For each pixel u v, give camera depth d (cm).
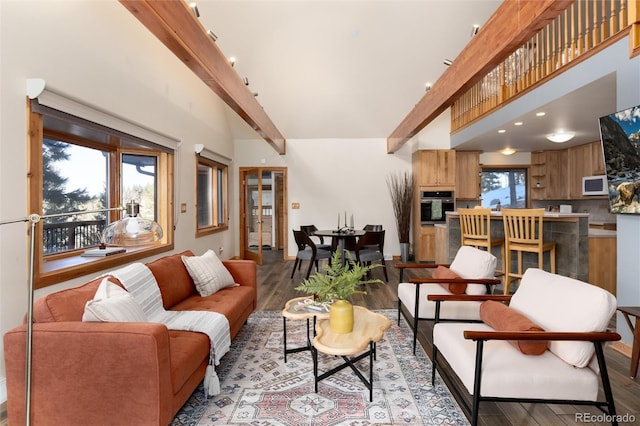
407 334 291
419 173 620
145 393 142
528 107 386
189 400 193
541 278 193
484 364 156
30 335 137
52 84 223
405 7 420
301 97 565
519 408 183
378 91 553
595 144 557
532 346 162
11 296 196
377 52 481
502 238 434
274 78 525
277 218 829
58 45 228
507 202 693
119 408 143
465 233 416
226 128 616
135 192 381
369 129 641
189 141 452
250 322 322
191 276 287
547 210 632
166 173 398
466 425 169
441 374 217
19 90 202
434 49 476
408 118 491
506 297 214
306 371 226
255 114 419
